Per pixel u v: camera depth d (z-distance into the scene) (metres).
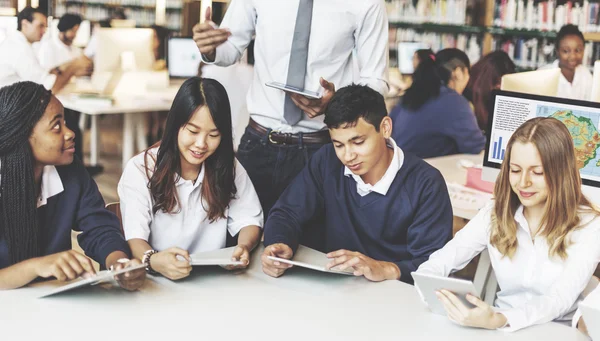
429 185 2.31
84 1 8.62
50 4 6.74
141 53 6.23
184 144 2.16
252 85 2.94
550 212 1.98
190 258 1.99
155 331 1.69
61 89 6.15
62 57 6.19
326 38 2.76
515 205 2.07
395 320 1.82
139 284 1.91
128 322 1.73
